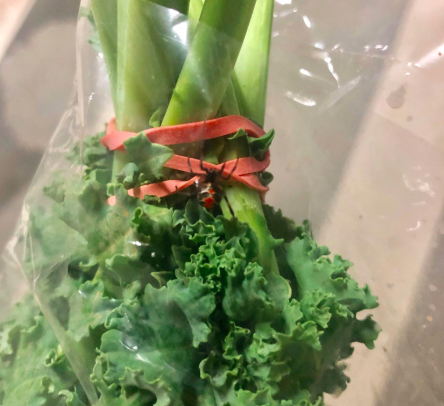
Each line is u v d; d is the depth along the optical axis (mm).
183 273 122
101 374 116
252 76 162
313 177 223
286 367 112
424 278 210
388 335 199
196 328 113
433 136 226
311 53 233
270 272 129
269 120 224
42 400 126
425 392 183
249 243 128
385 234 223
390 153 233
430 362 190
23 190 201
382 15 235
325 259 144
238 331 117
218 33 129
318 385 131
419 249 216
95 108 169
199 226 130
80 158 164
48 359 133
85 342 124
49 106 214
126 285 127
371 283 215
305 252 147
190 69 131
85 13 169
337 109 230
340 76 231
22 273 156
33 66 218
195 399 113
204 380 114
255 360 116
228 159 141
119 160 140
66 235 140
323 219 222
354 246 222
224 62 133
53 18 221
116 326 115
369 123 231
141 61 136
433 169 224
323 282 140
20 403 127
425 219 220
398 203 227
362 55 233
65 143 180
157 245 127
